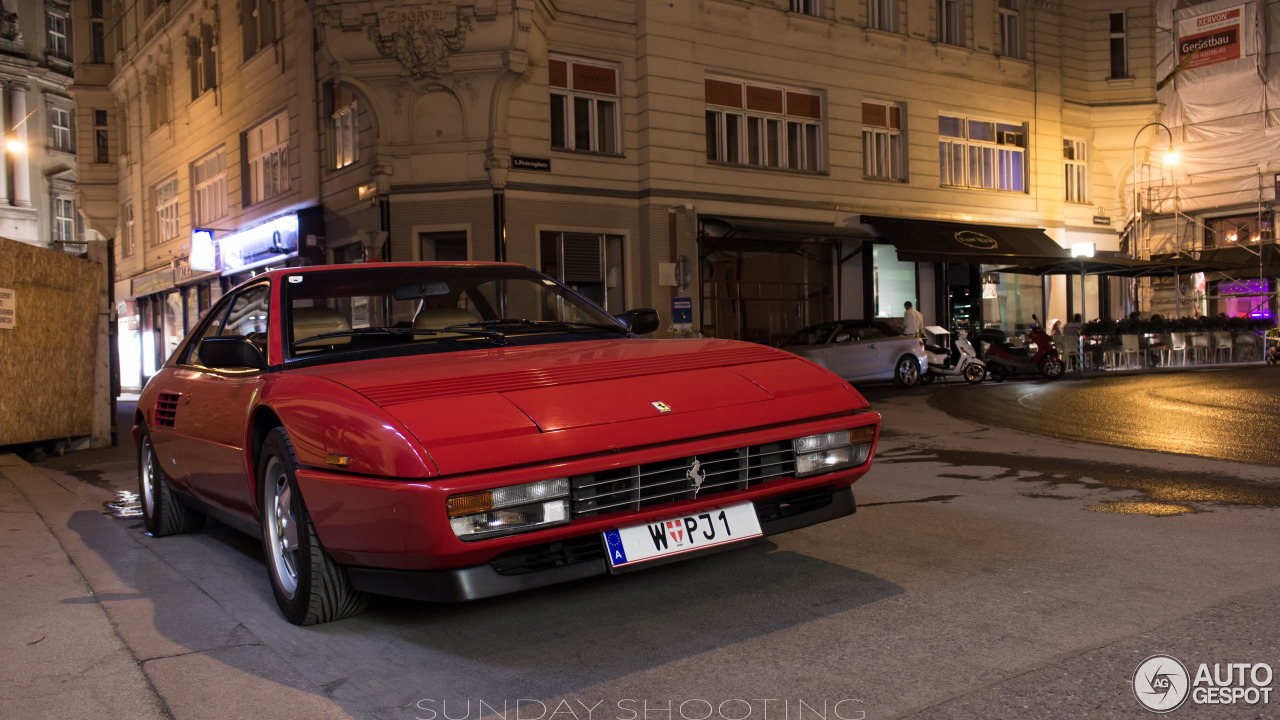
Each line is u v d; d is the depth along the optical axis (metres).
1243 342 23.72
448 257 15.90
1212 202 27.22
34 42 39.97
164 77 26.97
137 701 2.46
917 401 12.87
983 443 7.77
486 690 2.50
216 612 3.37
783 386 3.31
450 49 15.19
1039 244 22.73
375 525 2.69
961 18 21.95
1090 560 3.58
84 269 10.22
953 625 2.85
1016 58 22.91
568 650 2.80
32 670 2.71
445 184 15.54
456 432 2.68
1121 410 10.32
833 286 20.05
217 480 3.95
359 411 2.81
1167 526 4.18
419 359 3.49
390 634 3.04
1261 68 26.25
